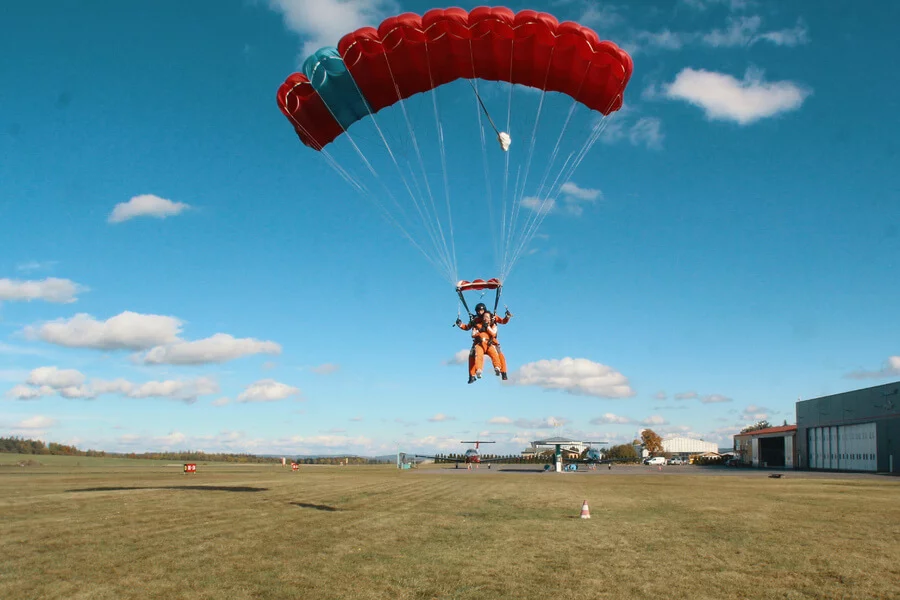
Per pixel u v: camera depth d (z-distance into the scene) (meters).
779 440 106.69
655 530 18.09
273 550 13.98
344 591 10.54
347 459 143.38
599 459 90.38
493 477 52.00
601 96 20.23
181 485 35.12
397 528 17.67
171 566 12.25
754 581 11.66
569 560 13.35
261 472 62.25
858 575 12.23
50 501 24.30
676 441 156.00
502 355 19.59
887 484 43.66
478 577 11.63
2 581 11.05
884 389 72.88
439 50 19.34
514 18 18.28
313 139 22.06
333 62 19.70
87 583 10.93
